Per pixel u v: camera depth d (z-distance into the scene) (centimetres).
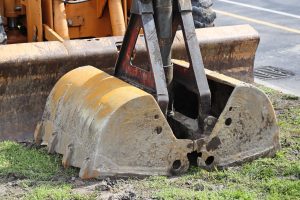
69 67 710
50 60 695
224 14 1479
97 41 724
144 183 573
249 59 832
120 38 734
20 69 686
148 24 595
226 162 611
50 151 637
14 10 834
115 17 782
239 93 599
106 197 550
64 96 636
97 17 803
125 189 563
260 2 1622
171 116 637
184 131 620
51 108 654
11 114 696
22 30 851
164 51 612
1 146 667
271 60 1097
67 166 604
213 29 809
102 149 567
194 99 657
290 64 1073
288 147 665
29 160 627
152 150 580
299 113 789
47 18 772
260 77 999
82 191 560
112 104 570
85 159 576
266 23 1379
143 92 572
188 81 621
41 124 666
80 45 715
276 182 581
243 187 576
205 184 577
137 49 731
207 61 808
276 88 934
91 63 718
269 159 629
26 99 700
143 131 573
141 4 596
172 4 610
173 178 589
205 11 888
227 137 606
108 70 729
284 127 729
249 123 614
